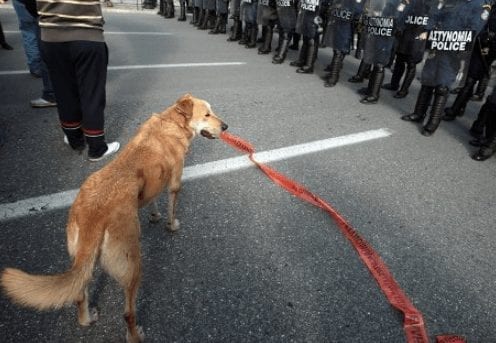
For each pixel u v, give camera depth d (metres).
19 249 2.48
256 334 2.08
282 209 3.19
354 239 2.88
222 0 10.41
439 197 3.59
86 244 1.72
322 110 5.61
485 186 3.88
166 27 11.12
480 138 4.86
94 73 3.22
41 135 3.95
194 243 2.72
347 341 2.09
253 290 2.36
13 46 7.08
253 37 9.33
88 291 2.27
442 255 2.81
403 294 2.42
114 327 2.08
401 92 6.54
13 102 4.70
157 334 2.04
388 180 3.81
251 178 3.61
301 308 2.27
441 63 4.61
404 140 4.82
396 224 3.13
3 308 2.10
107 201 1.89
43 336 1.98
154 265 2.49
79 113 3.51
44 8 2.96
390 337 2.14
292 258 2.66
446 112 5.70
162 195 3.22
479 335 2.21
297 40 9.72
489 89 7.48
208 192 3.33
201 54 8.25
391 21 5.43
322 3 7.78
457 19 4.34
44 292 1.49
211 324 2.12
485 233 3.11
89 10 3.02
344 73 8.02
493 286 2.56
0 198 2.93
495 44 5.07
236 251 2.68
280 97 6.00
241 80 6.68
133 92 5.51
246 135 4.51
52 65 3.19
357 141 4.65
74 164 3.50
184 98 2.80
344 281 2.50
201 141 4.21
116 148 3.77
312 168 3.90
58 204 2.93
